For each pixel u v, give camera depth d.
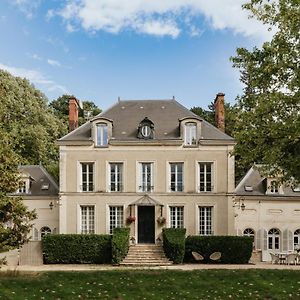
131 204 35.25
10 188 19.44
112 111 38.84
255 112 20.42
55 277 22.08
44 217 38.66
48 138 51.31
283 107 20.00
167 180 35.56
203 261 32.22
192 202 35.31
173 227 35.25
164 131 36.62
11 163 19.67
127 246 32.38
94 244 32.31
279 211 37.84
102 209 35.47
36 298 19.19
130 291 20.22
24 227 20.33
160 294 19.75
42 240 32.38
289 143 19.47
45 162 50.59
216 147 35.66
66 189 35.72
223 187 35.31
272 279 21.67
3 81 49.44
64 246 32.31
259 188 38.53
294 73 19.77
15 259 31.95
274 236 37.81
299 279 21.69
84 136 36.53
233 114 21.95
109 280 21.62
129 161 35.84
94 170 35.88
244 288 20.44
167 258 31.81
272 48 20.19
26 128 48.38
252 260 33.12
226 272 22.92
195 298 19.17
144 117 38.03
